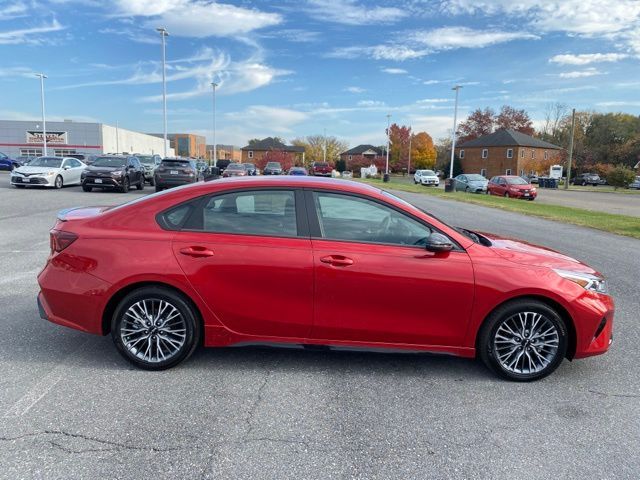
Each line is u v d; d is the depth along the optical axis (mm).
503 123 95125
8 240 8742
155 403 3244
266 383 3604
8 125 64250
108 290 3619
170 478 2494
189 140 116375
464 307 3635
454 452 2803
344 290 3596
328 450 2779
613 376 3924
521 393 3582
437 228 3709
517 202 24047
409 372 3893
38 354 3979
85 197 17266
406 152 93062
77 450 2705
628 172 49875
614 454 2826
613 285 6965
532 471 2645
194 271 3594
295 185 3775
